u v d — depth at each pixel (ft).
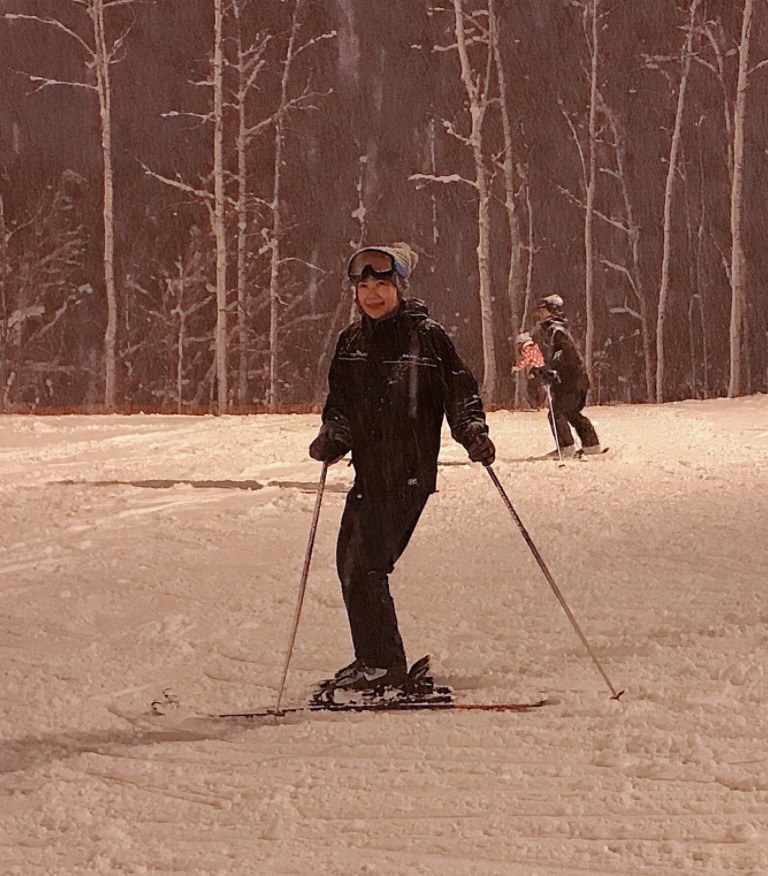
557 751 13.14
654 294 148.15
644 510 31.40
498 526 29.30
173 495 35.14
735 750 12.76
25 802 12.08
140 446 48.65
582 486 36.52
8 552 26.58
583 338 144.77
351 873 10.04
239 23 119.14
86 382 136.98
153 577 23.86
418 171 134.21
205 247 133.08
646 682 15.66
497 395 141.69
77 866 10.37
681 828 10.73
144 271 134.72
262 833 11.05
